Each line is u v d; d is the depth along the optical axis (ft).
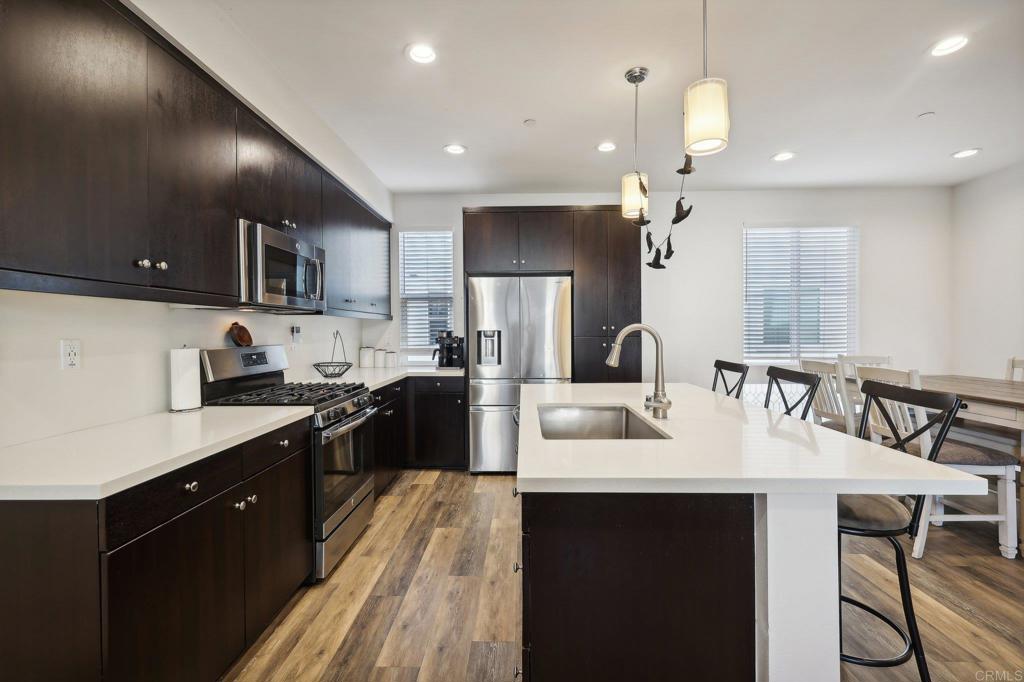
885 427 8.33
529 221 13.25
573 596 3.55
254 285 7.01
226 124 6.55
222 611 4.99
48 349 5.02
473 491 11.46
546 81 8.21
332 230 10.12
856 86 8.45
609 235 13.26
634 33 6.89
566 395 8.14
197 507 4.63
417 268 14.97
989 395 8.43
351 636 5.95
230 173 6.63
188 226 5.77
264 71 7.42
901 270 14.65
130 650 3.82
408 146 11.05
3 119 3.67
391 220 14.76
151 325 6.48
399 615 6.39
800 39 7.05
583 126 10.02
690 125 5.16
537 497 3.56
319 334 11.82
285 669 5.35
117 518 3.72
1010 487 7.80
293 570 6.57
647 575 3.57
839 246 14.80
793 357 14.90
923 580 7.11
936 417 4.83
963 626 6.00
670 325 15.03
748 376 14.96
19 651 3.69
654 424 5.48
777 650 3.51
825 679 3.51
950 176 13.51
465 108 9.18
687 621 3.57
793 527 3.51
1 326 4.58
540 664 3.56
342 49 7.23
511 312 13.07
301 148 8.69
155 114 5.25
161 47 5.36
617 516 3.55
